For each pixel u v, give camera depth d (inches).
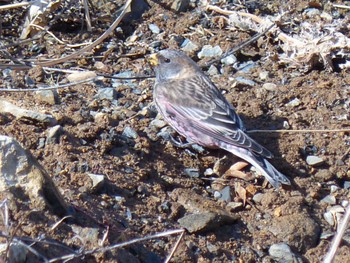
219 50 510.6
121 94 465.4
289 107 462.6
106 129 422.3
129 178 391.5
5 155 339.0
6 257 294.0
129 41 518.3
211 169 420.2
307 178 415.5
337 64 497.0
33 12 507.2
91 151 402.3
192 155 427.2
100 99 455.5
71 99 449.4
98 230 339.6
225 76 490.9
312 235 380.2
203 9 544.7
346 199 405.7
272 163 423.2
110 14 536.1
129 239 347.3
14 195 336.5
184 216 377.1
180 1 544.7
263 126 448.1
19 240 302.5
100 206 366.0
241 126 431.8
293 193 403.2
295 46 499.5
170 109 438.0
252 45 515.8
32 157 346.6
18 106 428.5
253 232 380.5
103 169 390.3
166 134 436.5
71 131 412.5
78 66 489.7
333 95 468.4
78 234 335.3
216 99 439.2
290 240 377.1
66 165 386.0
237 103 462.9
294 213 388.5
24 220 329.7
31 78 466.0
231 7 546.3
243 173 414.3
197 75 456.1
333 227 388.8
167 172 407.8
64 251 326.0
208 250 362.9
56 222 336.2
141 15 538.9
